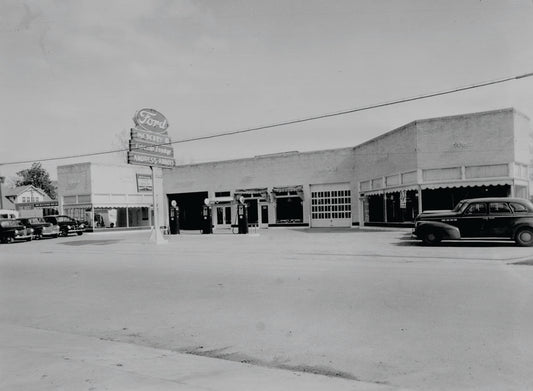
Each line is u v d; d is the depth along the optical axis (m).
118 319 7.56
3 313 8.37
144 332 6.71
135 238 29.88
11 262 17.14
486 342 5.46
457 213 15.80
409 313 6.87
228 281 10.50
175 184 39.12
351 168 31.52
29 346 6.06
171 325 7.00
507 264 11.52
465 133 21.80
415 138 23.11
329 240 20.52
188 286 10.16
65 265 15.39
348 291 8.65
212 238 25.27
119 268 13.92
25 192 69.56
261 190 34.69
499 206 15.27
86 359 5.42
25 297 9.84
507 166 20.88
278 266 12.67
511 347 5.27
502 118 20.95
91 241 28.17
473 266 11.32
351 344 5.65
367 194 29.41
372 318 6.71
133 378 4.69
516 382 4.34
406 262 12.52
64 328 7.16
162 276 11.84
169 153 25.06
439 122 22.45
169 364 5.21
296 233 26.61
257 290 9.25
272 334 6.24
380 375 4.66
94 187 39.59
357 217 31.19
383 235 22.31
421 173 22.92
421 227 16.30
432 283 9.05
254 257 15.40
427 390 4.24
